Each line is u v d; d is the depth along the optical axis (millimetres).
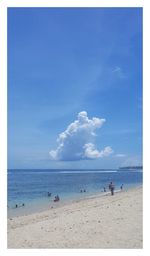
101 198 25922
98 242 11570
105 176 88625
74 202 26172
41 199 32844
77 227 13602
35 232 13266
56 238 12273
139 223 13594
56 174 110500
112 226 13359
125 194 26578
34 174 113062
